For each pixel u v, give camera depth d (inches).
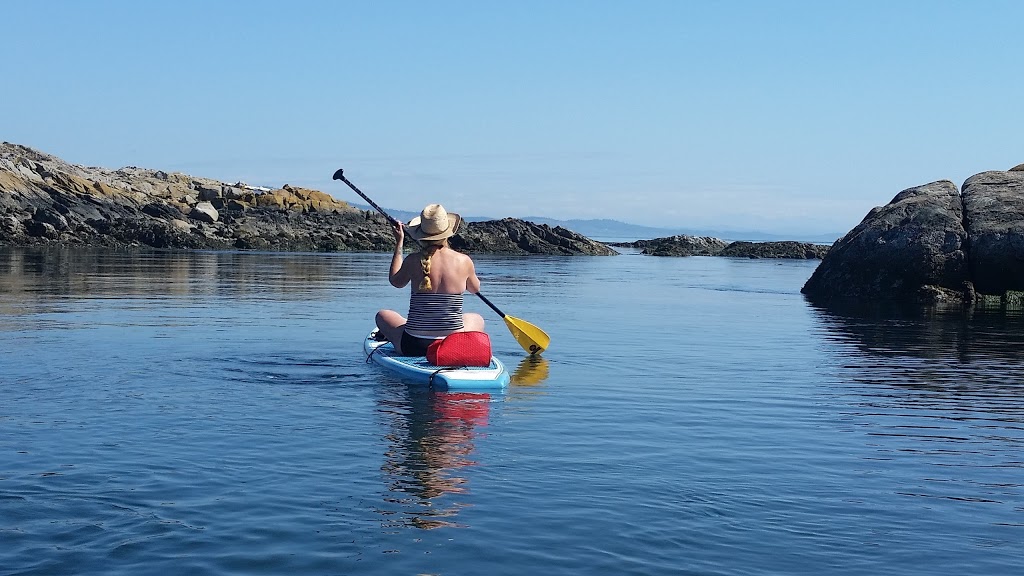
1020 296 834.2
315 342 446.6
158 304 629.9
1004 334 569.0
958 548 177.2
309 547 171.8
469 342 350.9
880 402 329.4
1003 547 178.1
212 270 1109.7
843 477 225.9
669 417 293.7
